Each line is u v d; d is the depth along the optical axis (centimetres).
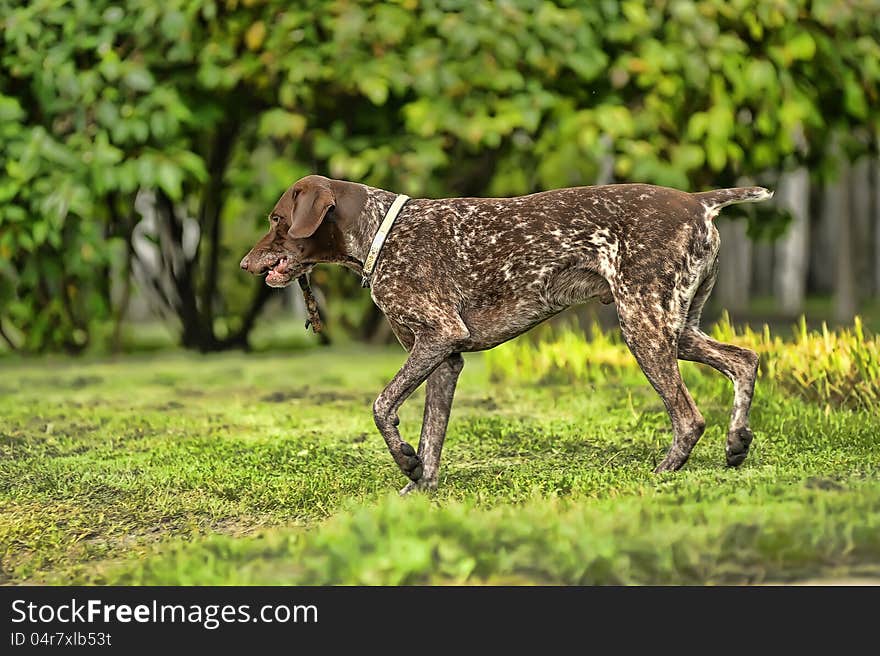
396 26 1775
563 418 1291
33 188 1842
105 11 1875
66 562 782
